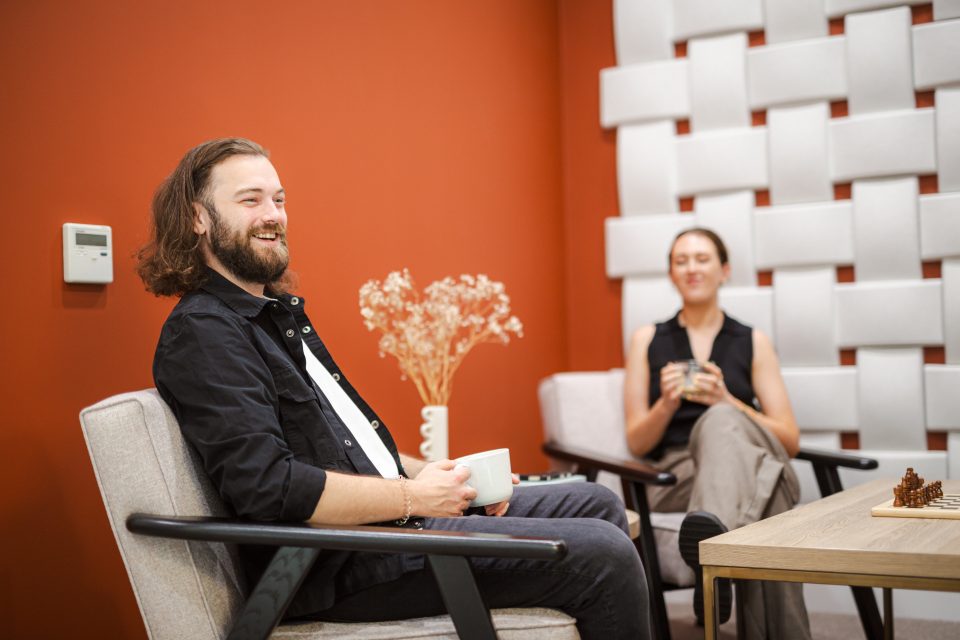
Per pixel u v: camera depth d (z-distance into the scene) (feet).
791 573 4.69
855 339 10.32
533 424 11.09
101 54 6.66
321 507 4.91
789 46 10.56
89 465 6.48
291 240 8.17
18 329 6.10
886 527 5.19
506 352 10.71
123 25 6.82
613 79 11.32
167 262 5.61
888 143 10.16
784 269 10.64
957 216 9.93
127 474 4.98
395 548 4.57
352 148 8.84
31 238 6.18
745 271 10.77
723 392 8.78
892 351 10.22
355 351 8.76
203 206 5.66
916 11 10.21
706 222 10.89
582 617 5.25
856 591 8.32
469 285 10.19
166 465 5.01
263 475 4.86
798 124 10.53
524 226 11.05
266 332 5.74
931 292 10.02
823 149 10.44
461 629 4.59
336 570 5.20
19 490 6.07
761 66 10.68
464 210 10.20
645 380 9.73
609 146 11.50
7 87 6.09
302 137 8.31
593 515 6.30
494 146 10.66
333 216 8.59
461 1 10.29
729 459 7.55
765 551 4.75
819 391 10.41
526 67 11.19
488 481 5.45
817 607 10.17
